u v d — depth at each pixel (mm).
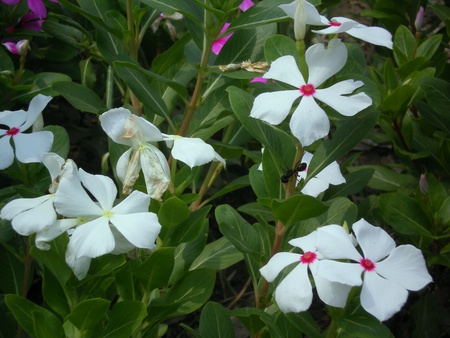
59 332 270
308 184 351
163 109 387
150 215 246
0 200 355
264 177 321
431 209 393
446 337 471
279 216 295
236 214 337
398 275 260
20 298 272
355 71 367
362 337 277
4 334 345
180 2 366
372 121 310
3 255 350
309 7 275
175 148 273
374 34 301
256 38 393
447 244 400
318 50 280
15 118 322
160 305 293
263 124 316
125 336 276
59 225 246
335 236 264
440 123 445
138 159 271
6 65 435
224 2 357
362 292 254
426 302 443
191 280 309
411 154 446
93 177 255
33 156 306
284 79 281
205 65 380
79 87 417
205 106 415
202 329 328
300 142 272
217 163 439
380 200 392
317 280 263
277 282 343
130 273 295
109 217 247
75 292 270
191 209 438
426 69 422
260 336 344
